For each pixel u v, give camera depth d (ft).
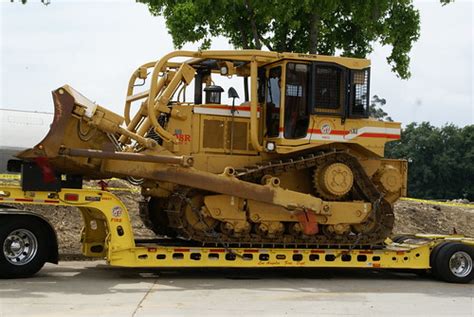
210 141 40.52
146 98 41.50
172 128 39.93
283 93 39.63
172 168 37.50
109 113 36.70
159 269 42.39
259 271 43.37
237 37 57.21
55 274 38.22
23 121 37.42
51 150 35.40
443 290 37.88
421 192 191.83
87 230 39.93
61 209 50.42
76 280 36.29
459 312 30.91
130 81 42.83
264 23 53.62
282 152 39.47
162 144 39.78
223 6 50.06
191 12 52.54
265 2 49.34
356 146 41.34
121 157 36.24
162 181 37.99
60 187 36.29
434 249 41.60
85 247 39.88
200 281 37.73
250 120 40.40
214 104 41.06
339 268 46.44
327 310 30.17
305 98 40.22
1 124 36.86
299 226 39.96
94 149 36.83
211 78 43.57
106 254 37.68
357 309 30.71
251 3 50.01
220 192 38.09
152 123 38.65
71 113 35.83
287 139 39.58
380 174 42.27
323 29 55.47
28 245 36.01
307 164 40.27
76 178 38.32
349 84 40.68
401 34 53.83
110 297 31.55
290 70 40.01
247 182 38.65
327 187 39.93
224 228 39.01
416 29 54.19
